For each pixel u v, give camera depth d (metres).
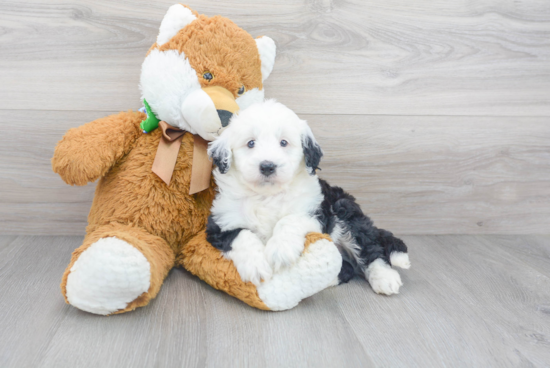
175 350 1.05
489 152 1.95
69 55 1.69
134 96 1.75
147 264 1.17
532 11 1.84
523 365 1.04
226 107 1.30
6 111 1.70
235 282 1.24
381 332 1.17
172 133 1.41
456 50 1.84
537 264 1.69
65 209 1.81
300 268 1.21
